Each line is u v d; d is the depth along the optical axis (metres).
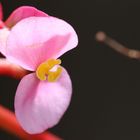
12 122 0.20
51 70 0.15
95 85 0.38
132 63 0.38
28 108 0.15
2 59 0.19
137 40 0.38
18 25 0.14
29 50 0.15
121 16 0.38
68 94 0.15
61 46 0.15
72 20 0.37
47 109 0.15
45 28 0.15
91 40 0.38
